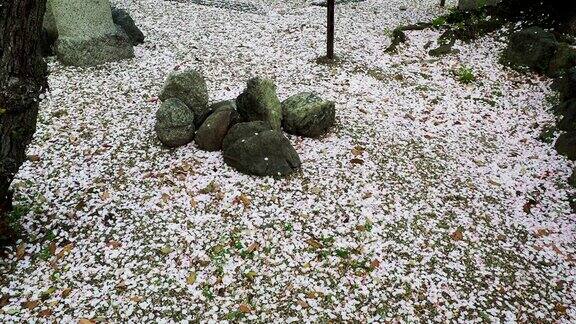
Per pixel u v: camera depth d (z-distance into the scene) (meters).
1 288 4.14
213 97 7.56
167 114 5.97
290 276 4.38
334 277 4.41
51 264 4.40
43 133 6.38
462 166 6.25
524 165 6.32
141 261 4.46
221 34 10.53
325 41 10.17
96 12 8.35
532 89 8.20
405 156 6.33
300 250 4.68
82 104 7.16
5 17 3.60
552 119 7.30
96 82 7.88
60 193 5.28
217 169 5.76
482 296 4.34
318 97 6.55
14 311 3.92
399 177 5.89
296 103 6.50
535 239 5.07
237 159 5.68
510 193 5.78
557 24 9.45
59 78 7.91
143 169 5.73
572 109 6.89
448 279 4.48
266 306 4.08
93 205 5.12
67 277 4.27
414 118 7.33
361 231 4.96
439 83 8.51
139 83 7.93
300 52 9.59
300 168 5.86
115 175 5.62
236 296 4.16
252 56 9.35
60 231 4.77
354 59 9.29
